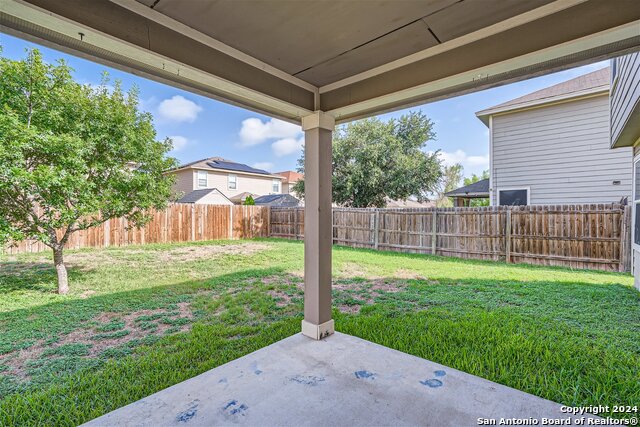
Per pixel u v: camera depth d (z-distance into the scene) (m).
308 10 1.73
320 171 2.86
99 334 3.05
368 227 9.35
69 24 1.48
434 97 2.44
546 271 5.89
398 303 4.00
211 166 18.23
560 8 1.69
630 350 2.59
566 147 7.88
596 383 2.11
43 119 3.84
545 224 6.60
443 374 2.23
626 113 3.91
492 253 7.23
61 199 3.97
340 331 3.07
